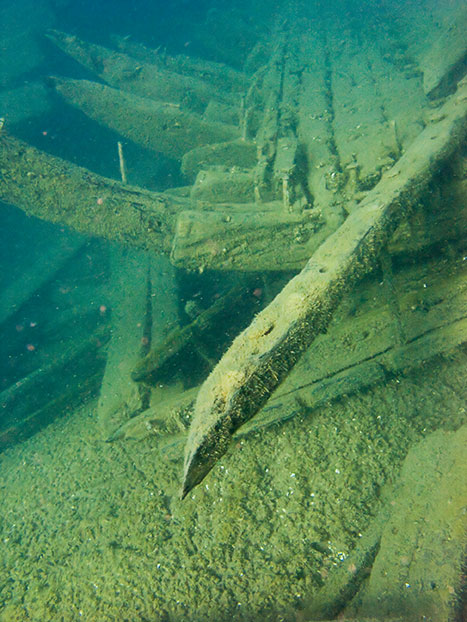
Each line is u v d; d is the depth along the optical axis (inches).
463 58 207.2
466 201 146.3
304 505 115.0
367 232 114.7
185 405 149.5
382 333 143.2
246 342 81.3
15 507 161.3
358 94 251.3
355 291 164.1
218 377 75.0
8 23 442.3
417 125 188.2
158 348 172.6
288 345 82.4
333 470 120.0
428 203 146.6
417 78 240.4
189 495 129.6
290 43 378.9
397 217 127.3
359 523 106.5
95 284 335.0
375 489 112.6
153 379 172.4
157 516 129.6
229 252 171.3
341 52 332.5
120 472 152.9
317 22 415.5
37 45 387.5
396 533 95.0
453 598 74.7
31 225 390.0
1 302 322.0
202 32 589.0
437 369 135.3
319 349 147.9
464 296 141.1
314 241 166.6
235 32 550.3
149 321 208.1
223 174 222.4
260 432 134.6
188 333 175.0
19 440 203.3
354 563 98.2
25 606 121.9
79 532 136.3
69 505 149.9
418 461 108.7
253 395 74.2
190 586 108.5
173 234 193.6
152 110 320.8
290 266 169.5
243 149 275.1
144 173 375.2
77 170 211.0
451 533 84.7
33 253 372.5
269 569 105.0
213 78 405.7
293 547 107.7
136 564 118.3
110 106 331.0
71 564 128.3
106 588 116.5
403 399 131.6
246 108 304.3
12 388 220.5
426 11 351.3
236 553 111.1
